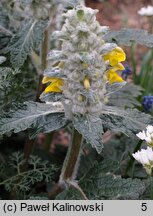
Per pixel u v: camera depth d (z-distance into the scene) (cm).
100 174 65
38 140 106
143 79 102
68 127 79
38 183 83
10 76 70
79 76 56
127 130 59
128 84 86
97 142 55
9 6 79
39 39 70
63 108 61
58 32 55
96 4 152
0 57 69
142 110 94
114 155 79
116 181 63
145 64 105
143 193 66
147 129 60
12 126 59
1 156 82
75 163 65
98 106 58
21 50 70
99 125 57
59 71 57
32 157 75
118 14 149
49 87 58
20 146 87
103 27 56
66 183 65
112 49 55
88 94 56
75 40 54
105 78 57
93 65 56
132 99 82
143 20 145
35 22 71
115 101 80
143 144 78
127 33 74
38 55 83
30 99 80
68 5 70
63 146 93
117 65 57
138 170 75
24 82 76
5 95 72
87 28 53
